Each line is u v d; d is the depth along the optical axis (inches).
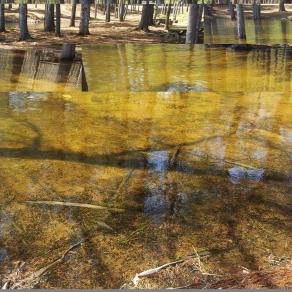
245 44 555.2
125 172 144.0
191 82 313.4
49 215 114.3
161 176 141.2
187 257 96.0
